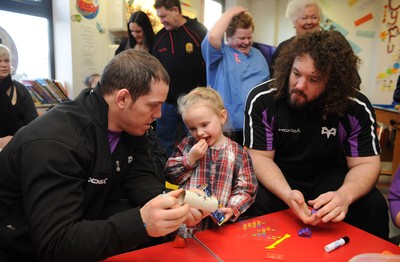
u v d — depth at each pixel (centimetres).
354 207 138
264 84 157
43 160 79
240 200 116
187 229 120
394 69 475
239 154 130
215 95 136
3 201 89
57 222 75
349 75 131
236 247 90
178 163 129
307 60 124
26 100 251
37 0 304
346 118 141
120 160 105
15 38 294
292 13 219
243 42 225
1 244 90
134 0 351
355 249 89
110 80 90
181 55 261
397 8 459
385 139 341
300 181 158
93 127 91
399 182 121
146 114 91
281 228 103
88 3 323
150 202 76
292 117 144
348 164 150
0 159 89
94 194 96
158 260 83
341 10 498
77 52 319
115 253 76
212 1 521
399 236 140
